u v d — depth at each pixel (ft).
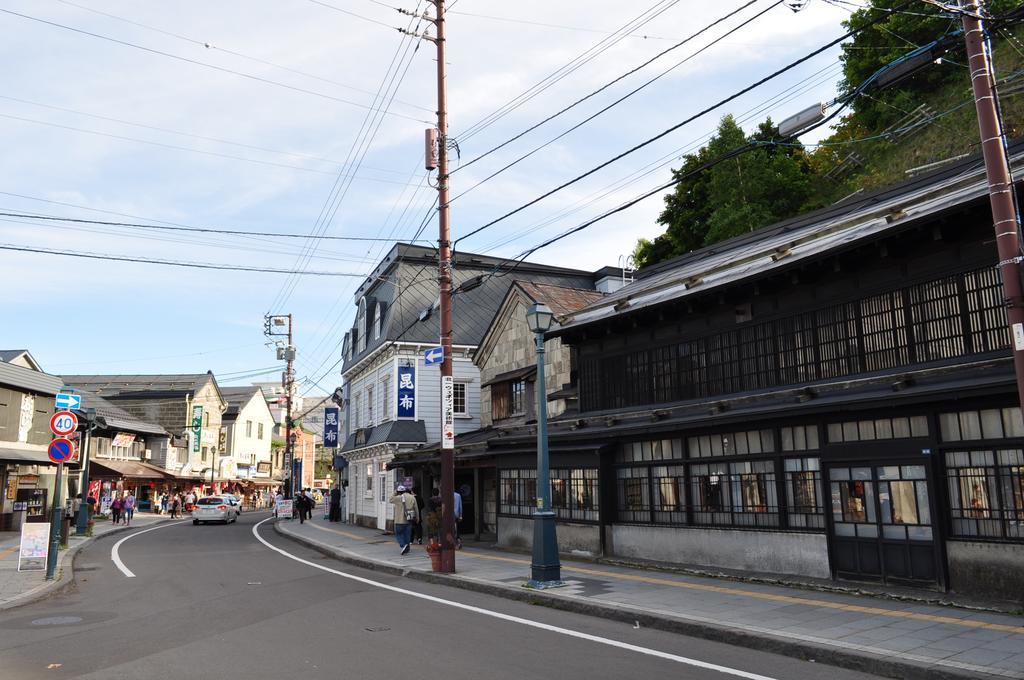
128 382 203.62
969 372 32.42
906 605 31.91
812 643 25.35
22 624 33.42
